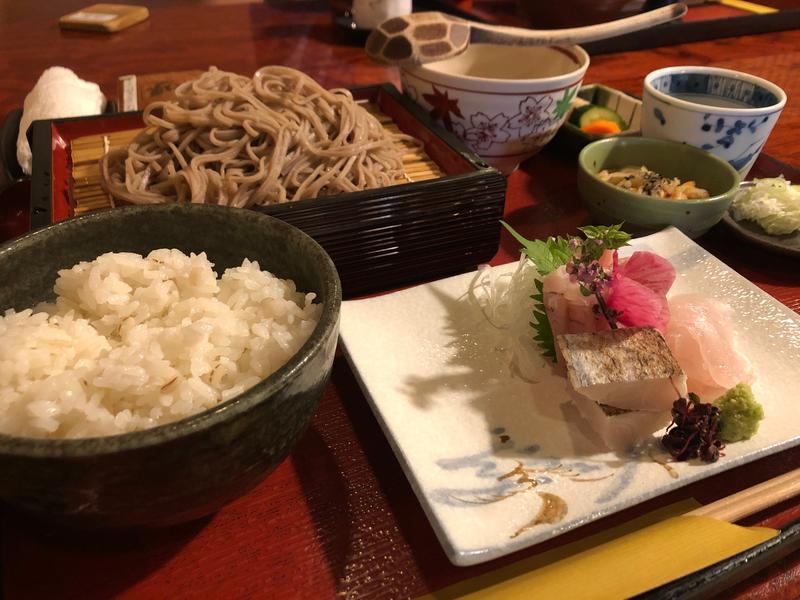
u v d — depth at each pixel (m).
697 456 0.25
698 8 0.81
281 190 0.33
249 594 0.21
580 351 0.26
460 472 0.24
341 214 0.31
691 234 0.38
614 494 0.23
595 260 0.30
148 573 0.22
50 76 0.49
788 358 0.29
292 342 0.23
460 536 0.21
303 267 0.25
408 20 0.40
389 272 0.34
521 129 0.40
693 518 0.23
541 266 0.31
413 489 0.23
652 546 0.22
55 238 0.24
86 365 0.21
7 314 0.23
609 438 0.25
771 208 0.39
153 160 0.34
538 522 0.22
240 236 0.26
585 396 0.26
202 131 0.35
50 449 0.16
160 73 0.59
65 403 0.19
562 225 0.41
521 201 0.43
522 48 0.47
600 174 0.41
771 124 0.40
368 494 0.25
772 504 0.24
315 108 0.37
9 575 0.21
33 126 0.38
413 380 0.28
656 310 0.28
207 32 0.73
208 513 0.21
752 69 0.65
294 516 0.24
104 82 0.59
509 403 0.27
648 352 0.26
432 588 0.22
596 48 0.68
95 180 0.36
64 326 0.22
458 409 0.27
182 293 0.24
